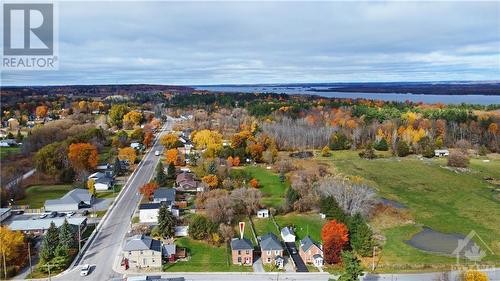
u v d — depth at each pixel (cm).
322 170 17338
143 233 11256
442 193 15538
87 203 13425
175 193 14112
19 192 14088
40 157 16162
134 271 9450
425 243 11206
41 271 9369
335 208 12056
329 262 9900
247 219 12656
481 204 14362
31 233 11206
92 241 10950
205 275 9338
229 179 15388
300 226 12156
